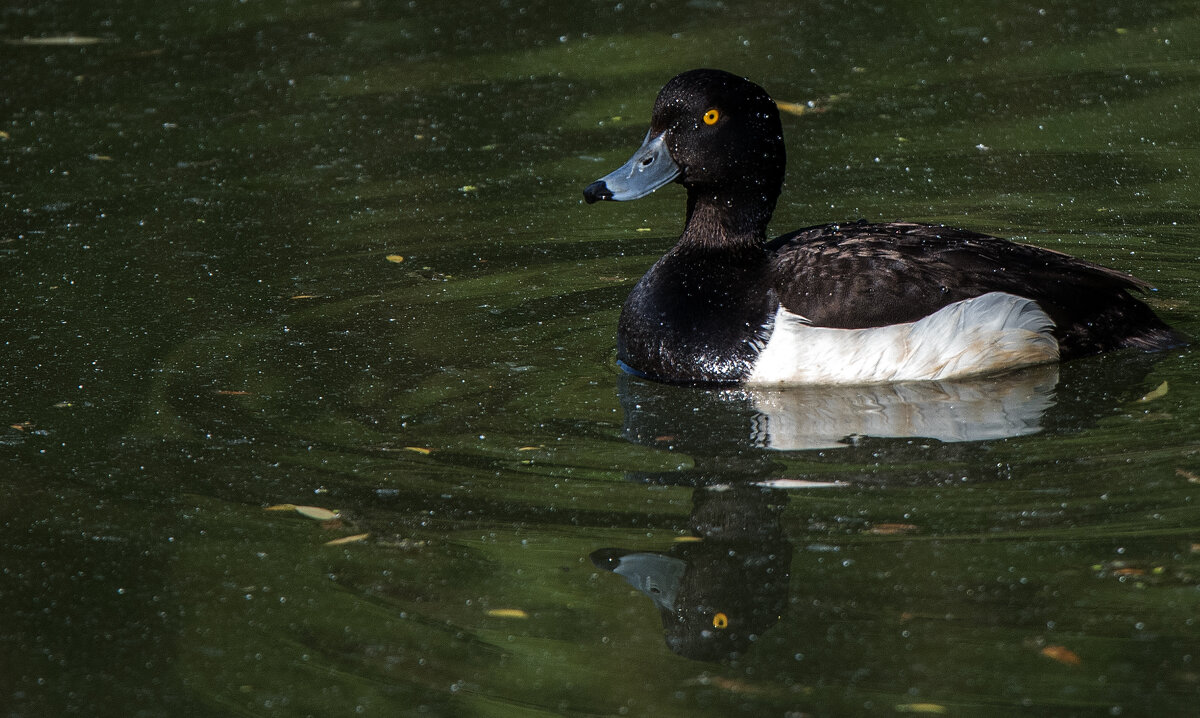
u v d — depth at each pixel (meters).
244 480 8.84
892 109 16.97
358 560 7.88
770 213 10.91
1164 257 12.59
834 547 7.79
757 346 10.27
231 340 11.26
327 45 20.00
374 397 10.12
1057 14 20.28
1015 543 7.72
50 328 11.54
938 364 10.12
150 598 7.57
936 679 6.53
